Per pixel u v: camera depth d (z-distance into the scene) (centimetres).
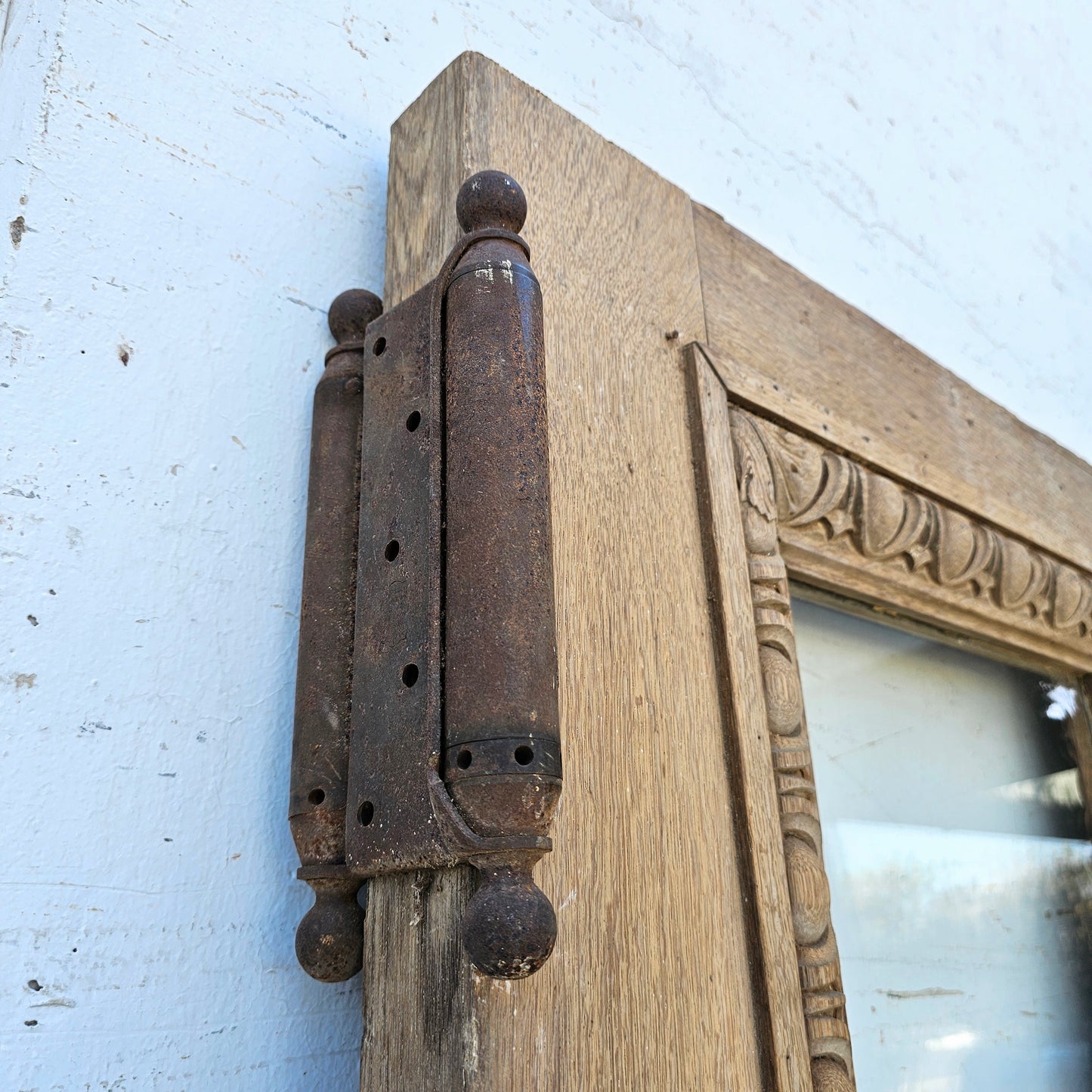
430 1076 46
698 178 95
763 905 62
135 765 50
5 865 45
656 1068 52
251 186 64
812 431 86
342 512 56
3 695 47
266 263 63
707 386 75
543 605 46
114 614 51
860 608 96
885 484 91
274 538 58
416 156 67
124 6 62
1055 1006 99
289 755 55
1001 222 138
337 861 50
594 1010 50
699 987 56
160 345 57
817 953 64
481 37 82
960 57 144
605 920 53
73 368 53
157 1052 47
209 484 57
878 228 116
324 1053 52
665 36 98
